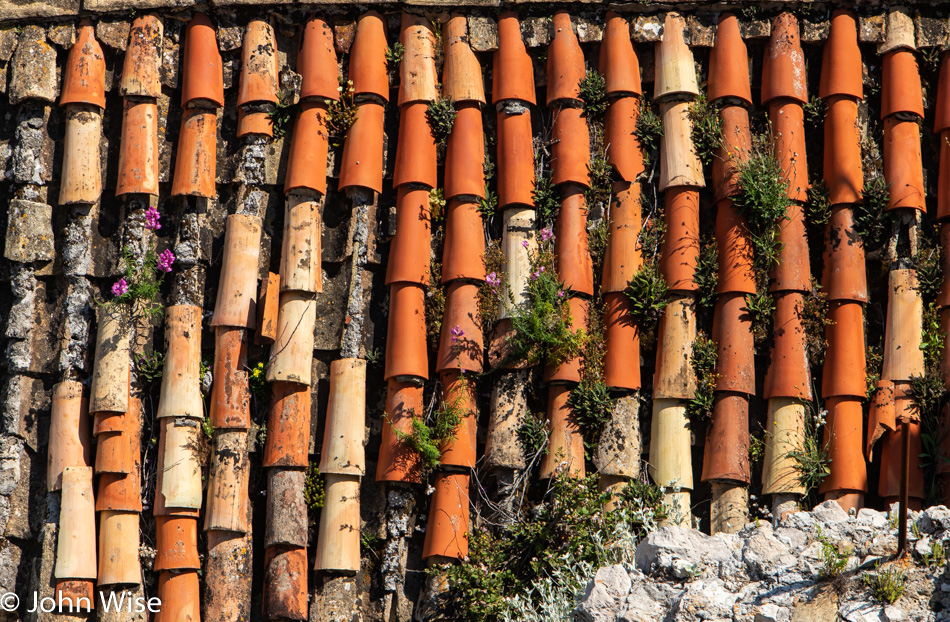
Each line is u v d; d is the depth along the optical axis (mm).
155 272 8156
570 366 7945
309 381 7891
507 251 8227
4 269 8320
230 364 7891
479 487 7797
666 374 8008
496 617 7418
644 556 6594
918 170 8445
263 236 8273
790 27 8734
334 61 8633
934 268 8250
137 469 7824
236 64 8648
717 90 8594
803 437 7895
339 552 7570
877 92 8742
